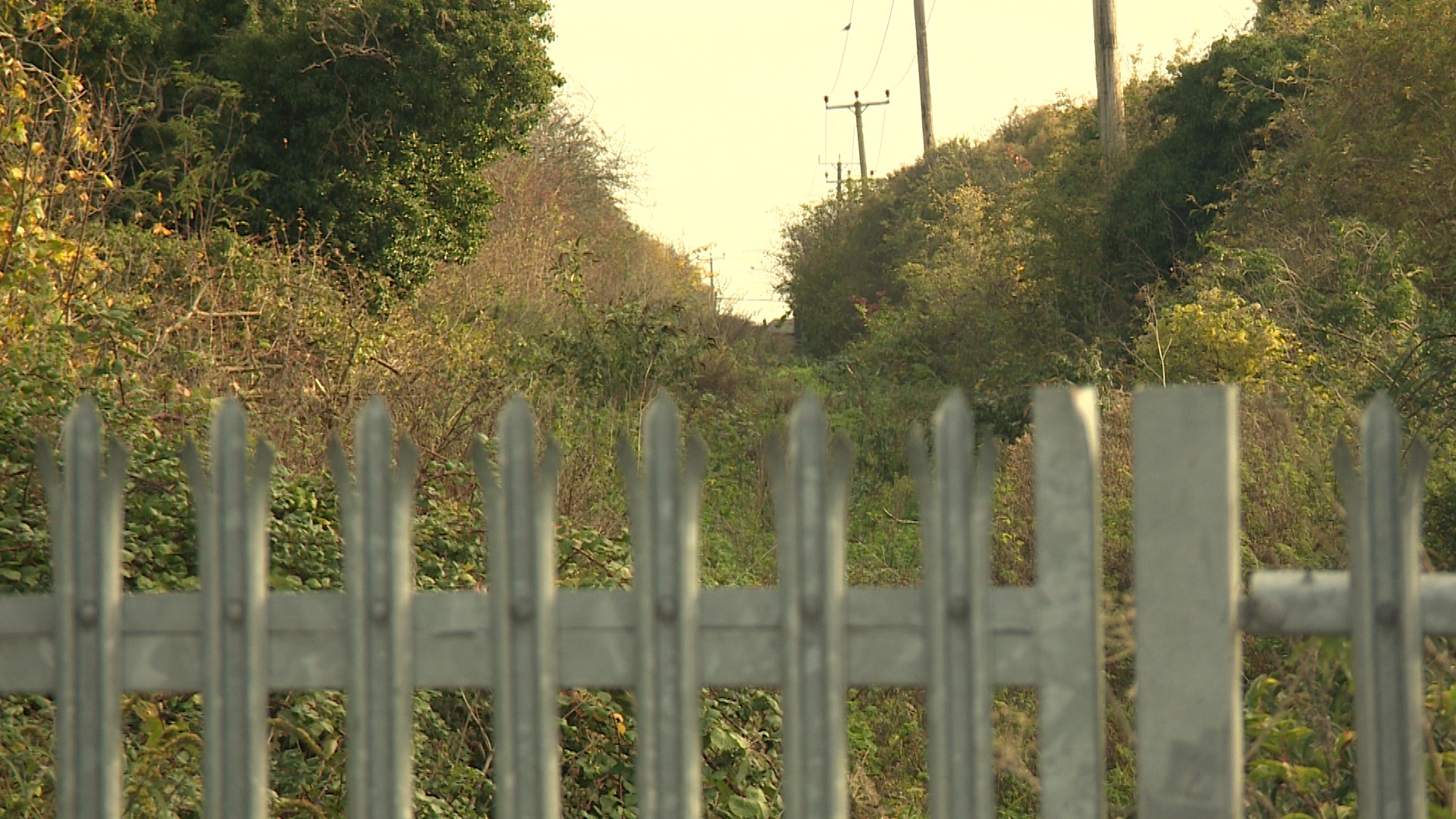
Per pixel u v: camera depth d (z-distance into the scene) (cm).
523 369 5666
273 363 3406
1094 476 684
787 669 691
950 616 687
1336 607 695
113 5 5744
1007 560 3177
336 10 6334
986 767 684
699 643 700
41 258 2614
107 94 5556
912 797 2253
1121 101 7681
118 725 723
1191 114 7288
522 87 7125
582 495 3155
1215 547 684
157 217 5556
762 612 698
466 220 7556
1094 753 681
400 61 6575
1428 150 4681
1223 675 683
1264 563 2298
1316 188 5559
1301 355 4288
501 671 704
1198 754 686
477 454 708
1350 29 5378
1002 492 3628
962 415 687
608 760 1847
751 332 12125
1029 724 1482
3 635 725
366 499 709
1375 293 4431
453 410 3397
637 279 11394
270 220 6469
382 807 706
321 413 3167
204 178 5762
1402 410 2905
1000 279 8275
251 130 6469
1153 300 6019
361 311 4703
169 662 723
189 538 2059
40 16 3625
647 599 698
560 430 4503
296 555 2017
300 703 1644
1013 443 5381
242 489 716
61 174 3312
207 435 2295
